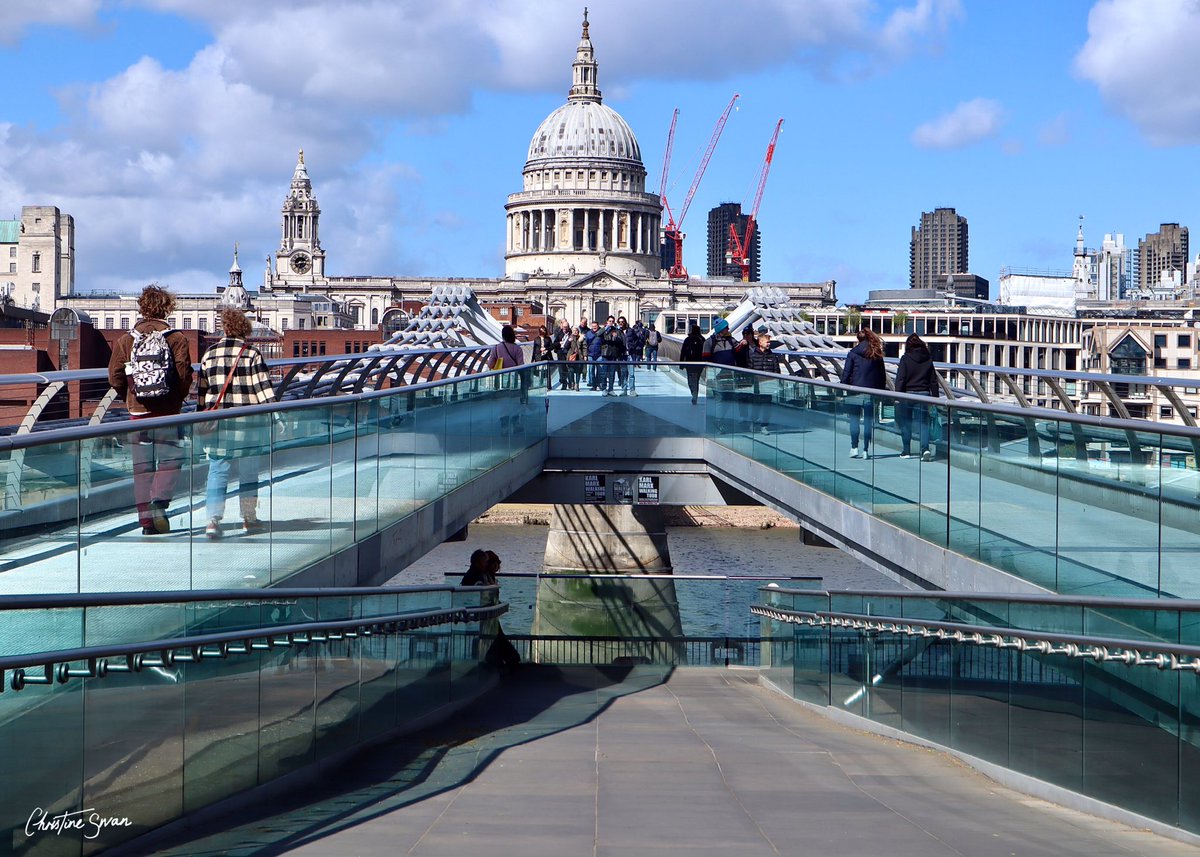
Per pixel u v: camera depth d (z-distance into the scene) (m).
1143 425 13.31
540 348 73.62
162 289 14.95
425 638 17.97
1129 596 13.55
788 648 23.20
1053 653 12.77
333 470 16.92
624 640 27.86
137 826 9.87
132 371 14.41
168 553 12.33
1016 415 15.94
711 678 26.98
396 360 42.72
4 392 43.25
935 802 11.95
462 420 24.11
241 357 15.98
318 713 13.34
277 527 15.02
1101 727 11.90
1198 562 12.43
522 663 27.77
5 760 8.35
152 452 12.03
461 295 72.38
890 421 20.09
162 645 10.06
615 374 33.78
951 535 17.97
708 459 32.97
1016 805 12.22
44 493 10.23
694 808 11.03
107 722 9.46
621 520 62.12
